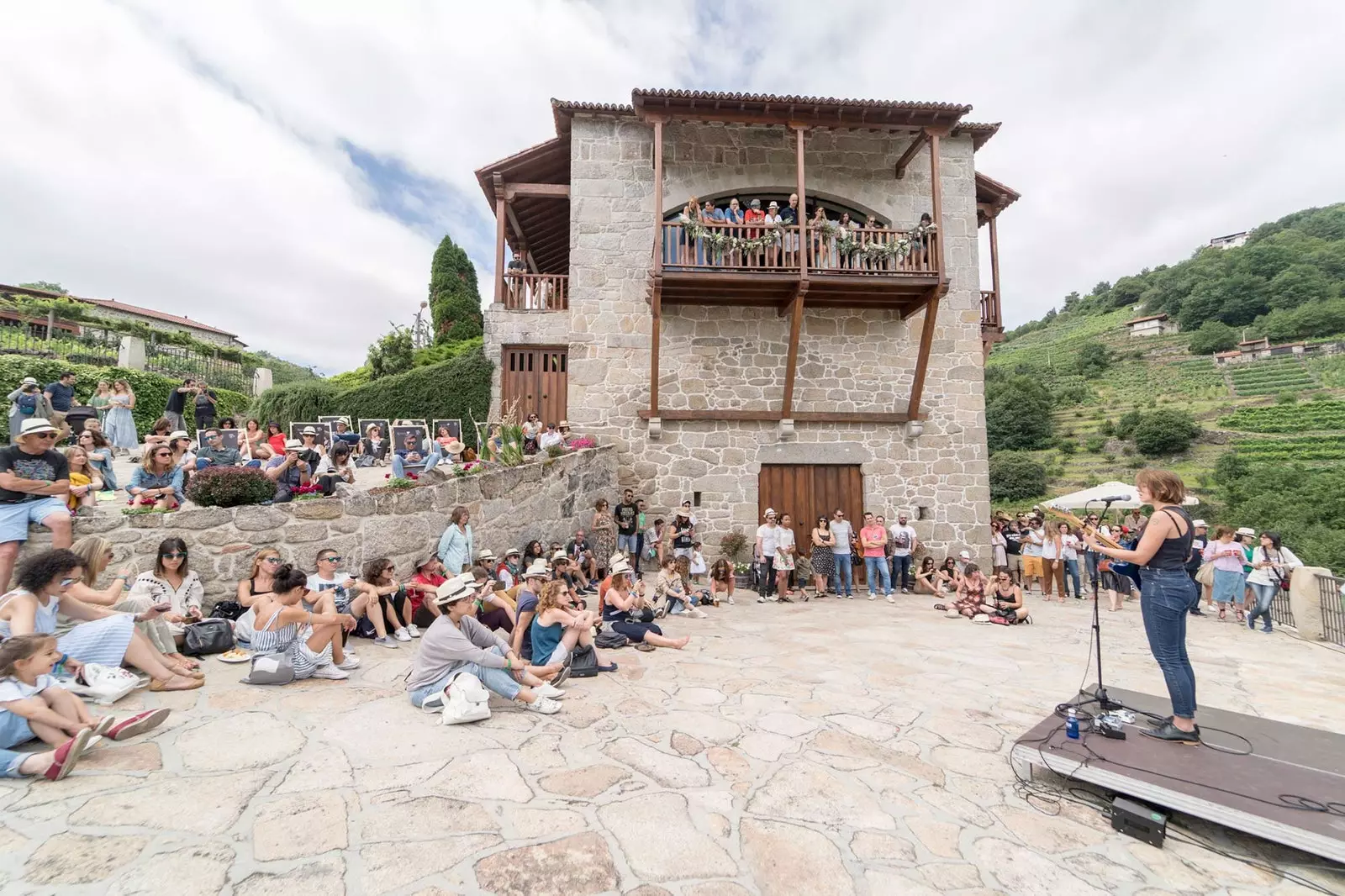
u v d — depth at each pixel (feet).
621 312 39.91
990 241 44.83
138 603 16.03
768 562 34.96
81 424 33.24
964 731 14.53
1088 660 21.54
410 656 18.48
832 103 34.71
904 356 41.19
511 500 29.32
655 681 17.62
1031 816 10.91
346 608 19.85
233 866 8.21
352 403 45.03
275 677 15.19
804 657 20.94
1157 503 12.73
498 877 8.30
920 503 40.42
